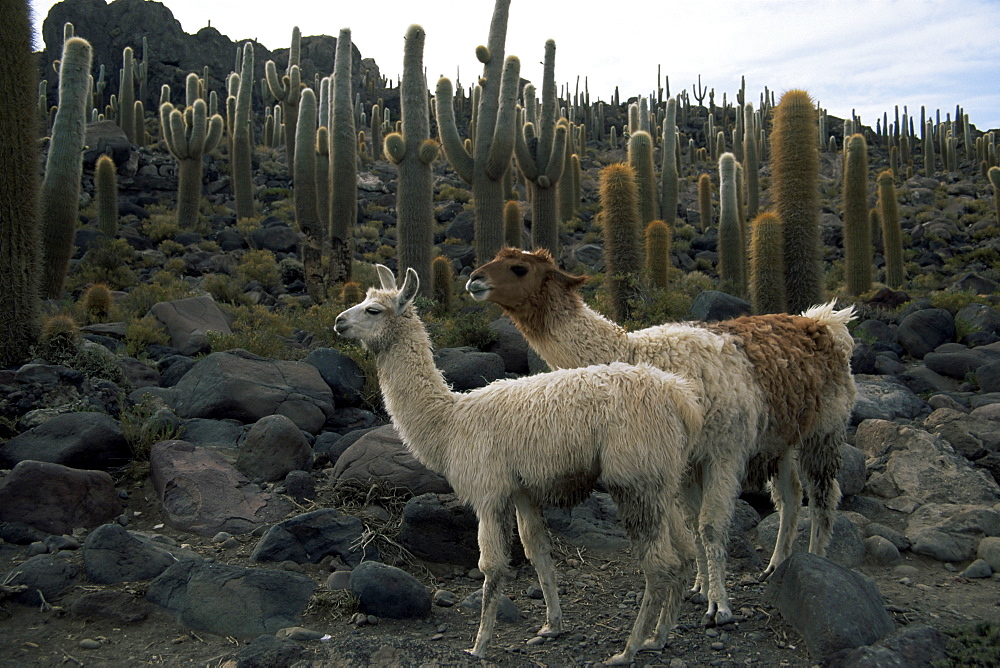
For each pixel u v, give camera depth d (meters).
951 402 10.58
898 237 24.62
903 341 14.27
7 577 5.35
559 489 4.92
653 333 6.14
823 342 6.38
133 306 14.78
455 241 28.84
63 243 14.20
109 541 5.59
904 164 61.94
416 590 5.49
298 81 37.91
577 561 6.50
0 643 4.71
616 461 4.73
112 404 8.53
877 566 6.47
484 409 5.04
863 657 4.49
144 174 33.47
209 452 7.40
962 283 24.66
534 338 6.49
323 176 24.62
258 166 39.09
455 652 4.39
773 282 14.96
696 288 22.23
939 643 4.72
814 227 14.80
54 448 7.16
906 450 8.15
